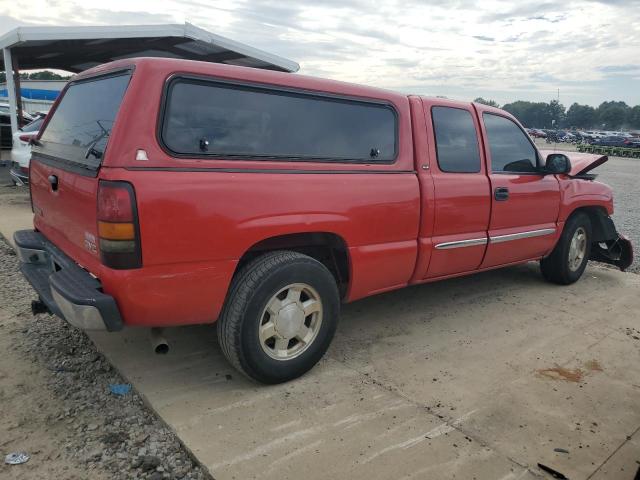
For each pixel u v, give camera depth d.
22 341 3.90
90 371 3.52
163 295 2.80
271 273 3.12
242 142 3.06
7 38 11.84
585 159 5.90
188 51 13.88
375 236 3.69
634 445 2.90
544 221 5.21
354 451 2.74
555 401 3.32
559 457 2.77
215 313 3.05
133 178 2.63
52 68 16.34
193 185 2.80
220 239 2.92
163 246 2.74
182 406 3.09
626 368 3.82
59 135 3.61
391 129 3.83
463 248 4.36
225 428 2.89
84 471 2.56
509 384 3.52
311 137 3.38
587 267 6.83
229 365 3.63
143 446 2.77
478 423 3.04
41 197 3.74
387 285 3.97
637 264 7.12
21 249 3.68
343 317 4.66
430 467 2.64
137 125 2.69
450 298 5.26
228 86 3.03
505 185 4.65
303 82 3.35
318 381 3.46
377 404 3.20
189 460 2.67
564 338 4.34
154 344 3.12
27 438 2.79
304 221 3.25
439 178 4.09
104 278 2.71
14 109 12.80
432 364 3.78
